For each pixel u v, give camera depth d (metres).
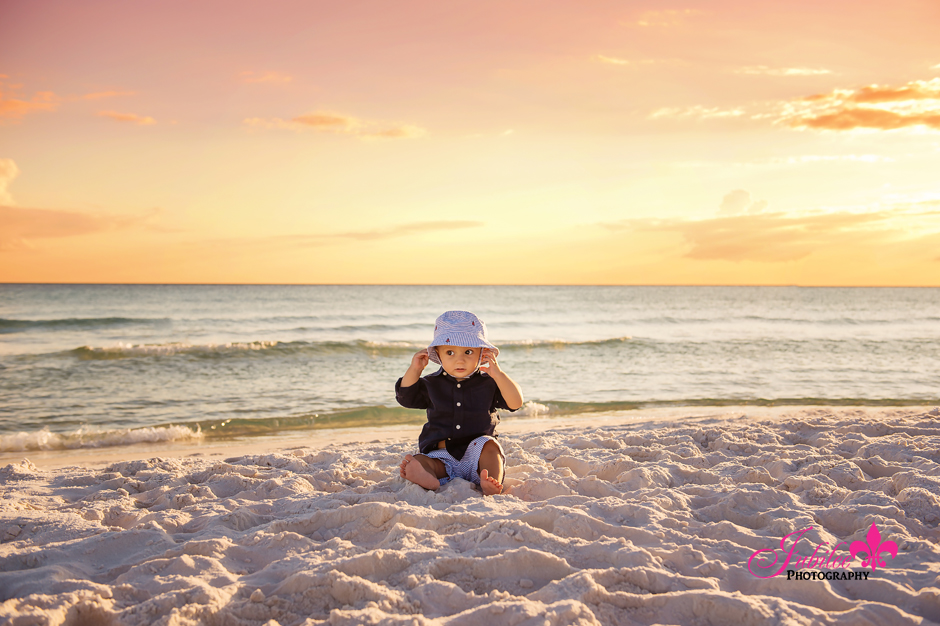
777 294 100.19
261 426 7.56
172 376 12.23
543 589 1.96
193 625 1.78
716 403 9.05
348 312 35.09
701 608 1.83
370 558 2.17
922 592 1.87
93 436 6.68
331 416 7.95
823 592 1.95
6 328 24.42
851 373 12.59
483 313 38.75
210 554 2.40
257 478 3.90
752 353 16.59
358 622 1.72
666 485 3.50
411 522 2.66
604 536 2.48
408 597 1.96
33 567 2.31
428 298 57.84
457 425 3.55
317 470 4.20
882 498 2.89
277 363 14.29
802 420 5.80
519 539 2.39
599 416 7.95
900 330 26.59
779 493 3.03
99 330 24.12
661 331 26.27
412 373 3.52
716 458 4.18
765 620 1.73
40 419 8.20
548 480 3.44
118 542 2.54
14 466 4.24
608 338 22.11
